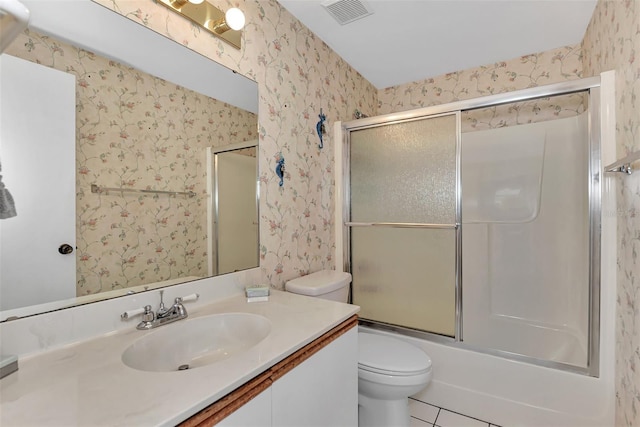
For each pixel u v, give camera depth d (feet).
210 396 2.15
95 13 3.23
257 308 4.05
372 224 6.94
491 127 7.95
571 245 7.02
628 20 4.09
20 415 1.91
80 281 3.10
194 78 4.17
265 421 2.63
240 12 4.21
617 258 4.63
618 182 4.57
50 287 2.89
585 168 6.29
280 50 5.51
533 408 5.24
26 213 2.76
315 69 6.44
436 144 6.27
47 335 2.80
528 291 7.51
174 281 3.92
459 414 5.81
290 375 2.93
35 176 2.82
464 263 8.16
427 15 5.81
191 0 3.90
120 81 3.44
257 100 5.05
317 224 6.56
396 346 5.33
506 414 5.44
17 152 2.72
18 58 2.73
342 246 7.18
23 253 2.74
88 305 3.08
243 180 4.84
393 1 5.41
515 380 5.42
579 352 5.98
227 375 2.40
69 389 2.20
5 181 2.64
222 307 4.09
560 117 7.27
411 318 6.58
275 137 5.41
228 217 4.61
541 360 5.30
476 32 6.41
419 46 6.94
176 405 2.02
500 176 7.83
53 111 2.94
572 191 7.02
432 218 6.33
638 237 3.80
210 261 4.35
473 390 5.73
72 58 3.07
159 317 3.53
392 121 6.66
